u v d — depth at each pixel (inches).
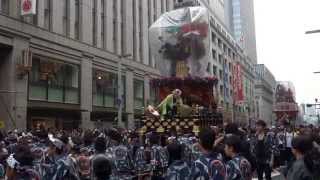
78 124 1456.7
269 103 5693.9
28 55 1191.6
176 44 716.0
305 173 223.6
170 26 721.6
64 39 1398.9
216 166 222.8
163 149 441.4
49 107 1312.7
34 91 1266.0
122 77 1797.5
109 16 1728.6
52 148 304.5
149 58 2095.2
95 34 1622.8
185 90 668.7
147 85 2009.1
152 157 439.8
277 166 699.4
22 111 1187.9
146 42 2079.2
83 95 1491.1
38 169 300.7
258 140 535.8
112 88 1717.5
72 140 395.5
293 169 229.5
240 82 2586.1
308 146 229.5
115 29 1788.9
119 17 1823.3
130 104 1833.2
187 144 414.0
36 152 352.5
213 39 2923.2
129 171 370.3
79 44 1481.3
